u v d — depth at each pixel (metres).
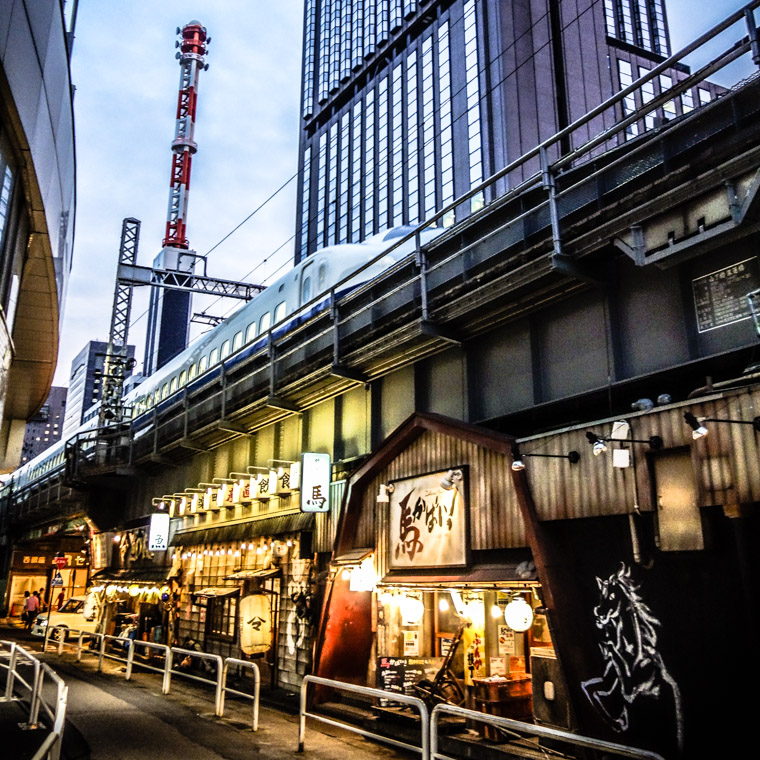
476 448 11.98
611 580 9.33
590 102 80.31
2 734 11.35
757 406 7.67
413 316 14.03
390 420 15.80
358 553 14.31
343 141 103.56
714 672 7.97
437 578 12.12
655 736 8.43
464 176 77.44
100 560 34.03
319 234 104.94
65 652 27.05
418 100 88.38
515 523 10.89
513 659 12.14
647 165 10.23
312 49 115.56
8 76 14.08
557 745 9.77
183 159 80.81
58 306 27.22
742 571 7.70
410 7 92.75
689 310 10.08
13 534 51.94
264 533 19.25
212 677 19.77
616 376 10.87
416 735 11.34
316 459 16.66
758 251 9.32
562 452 10.02
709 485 7.99
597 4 86.00
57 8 17.48
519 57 77.31
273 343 18.98
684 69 91.94
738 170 8.36
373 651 14.06
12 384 36.22
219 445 24.34
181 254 38.66
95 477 32.00
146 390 36.59
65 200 22.77
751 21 8.49
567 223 11.32
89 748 10.72
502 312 12.55
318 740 11.63
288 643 17.42
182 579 25.05
